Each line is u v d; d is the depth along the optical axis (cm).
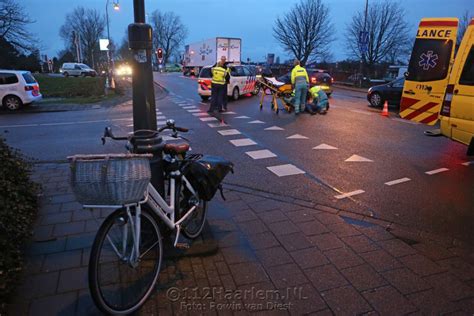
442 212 476
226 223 429
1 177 379
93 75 5403
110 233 266
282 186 562
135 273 291
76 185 232
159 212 301
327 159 722
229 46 3825
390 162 707
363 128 1072
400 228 426
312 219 444
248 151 784
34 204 442
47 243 369
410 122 1189
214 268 335
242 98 1991
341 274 331
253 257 356
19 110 1568
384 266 345
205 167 359
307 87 1341
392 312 283
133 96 339
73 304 282
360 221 442
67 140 917
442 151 799
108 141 898
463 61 668
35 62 6219
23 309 275
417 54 829
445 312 284
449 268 344
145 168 245
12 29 3152
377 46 4234
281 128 1061
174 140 895
